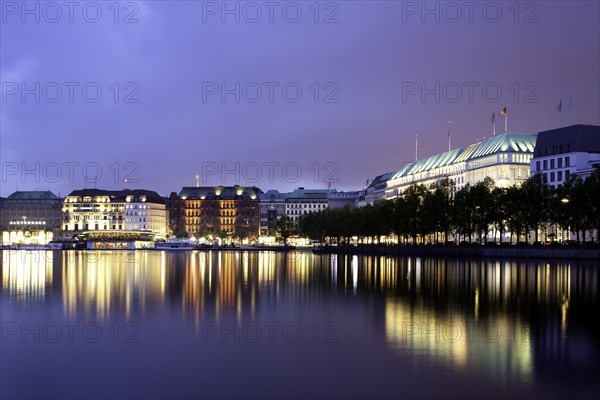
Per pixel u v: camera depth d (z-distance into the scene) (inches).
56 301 2358.5
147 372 1314.0
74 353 1470.2
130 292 2694.4
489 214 5861.2
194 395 1171.9
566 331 1673.2
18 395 1177.4
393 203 7224.4
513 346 1501.0
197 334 1678.2
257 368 1336.1
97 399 1154.0
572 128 7298.2
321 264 5187.0
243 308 2156.7
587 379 1234.0
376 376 1267.2
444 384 1210.0
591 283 2903.5
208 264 5354.3
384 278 3388.3
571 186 5442.9
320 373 1294.3
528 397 1135.0
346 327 1764.3
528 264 4485.7
